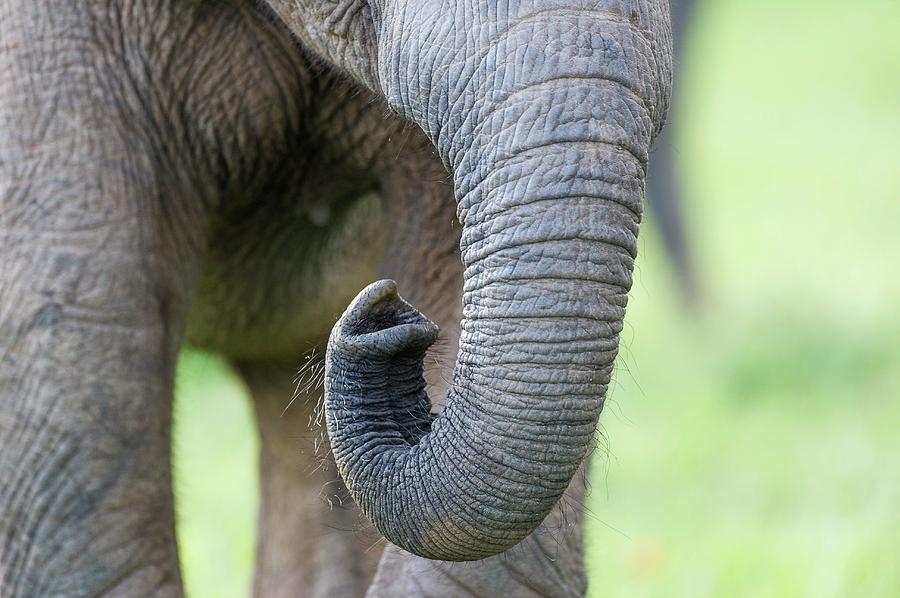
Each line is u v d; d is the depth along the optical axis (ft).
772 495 42.27
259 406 32.45
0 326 24.53
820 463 44.14
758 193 87.81
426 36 20.15
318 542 31.99
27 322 24.48
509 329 19.19
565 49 19.39
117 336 24.72
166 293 25.49
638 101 19.52
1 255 24.58
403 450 19.80
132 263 24.89
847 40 136.67
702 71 96.43
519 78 19.44
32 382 24.50
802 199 86.12
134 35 25.36
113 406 24.66
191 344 30.83
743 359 55.11
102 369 24.62
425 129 20.51
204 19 25.59
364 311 19.42
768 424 48.83
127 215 24.97
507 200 19.33
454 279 25.40
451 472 19.53
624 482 44.21
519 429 19.20
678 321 64.85
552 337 19.08
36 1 25.02
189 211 26.17
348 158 26.66
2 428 24.61
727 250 75.77
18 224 24.58
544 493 19.43
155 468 25.03
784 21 146.72
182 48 25.61
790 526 39.42
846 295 65.77
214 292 29.19
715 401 51.39
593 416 19.38
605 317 19.22
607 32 19.48
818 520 39.55
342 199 27.76
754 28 144.36
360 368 19.57
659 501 42.75
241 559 39.91
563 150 19.21
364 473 19.83
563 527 23.85
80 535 24.66
